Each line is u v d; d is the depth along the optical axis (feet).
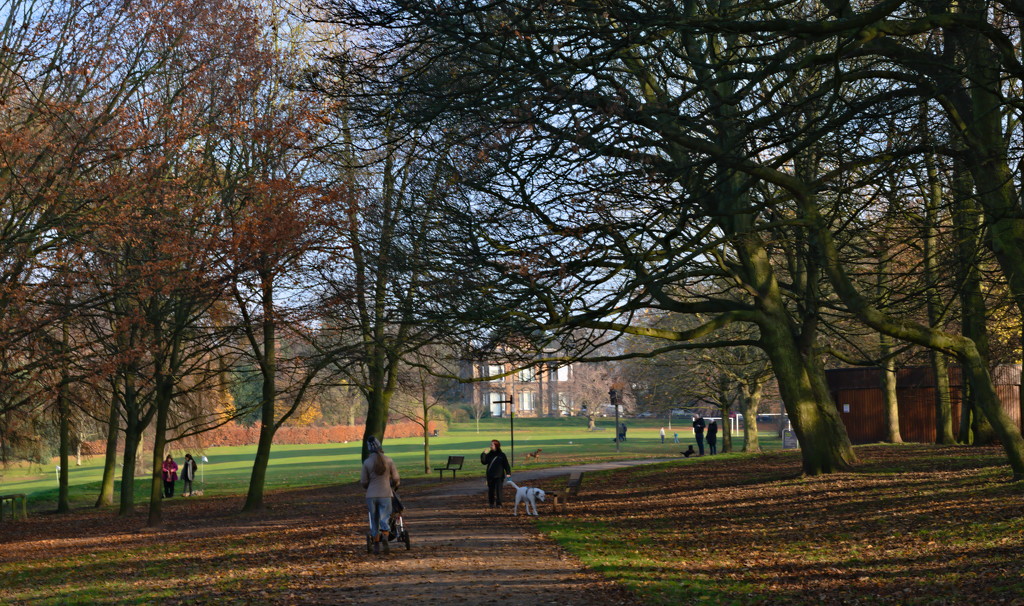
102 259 67.41
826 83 49.06
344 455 241.35
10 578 53.93
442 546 52.24
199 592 41.19
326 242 73.92
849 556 42.55
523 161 47.03
